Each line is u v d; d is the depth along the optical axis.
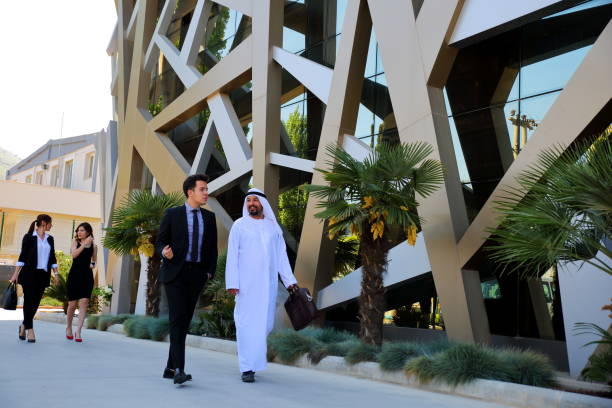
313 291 11.43
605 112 7.11
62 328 13.54
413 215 8.36
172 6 18.78
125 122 20.53
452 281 8.74
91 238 10.10
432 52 9.10
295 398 4.99
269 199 13.05
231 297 11.72
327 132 11.30
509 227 5.54
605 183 4.65
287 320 11.30
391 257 10.14
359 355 7.10
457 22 8.87
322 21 14.53
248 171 14.12
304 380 6.27
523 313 9.91
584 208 4.95
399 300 12.08
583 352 7.37
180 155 17.83
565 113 7.44
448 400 5.36
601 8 9.19
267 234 6.19
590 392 5.63
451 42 8.95
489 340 8.55
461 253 8.62
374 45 12.97
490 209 8.17
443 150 9.03
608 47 7.07
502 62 10.55
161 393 4.87
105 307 20.66
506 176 8.03
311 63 12.09
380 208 8.08
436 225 9.02
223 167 17.64
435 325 11.20
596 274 7.35
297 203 14.53
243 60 14.30
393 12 9.87
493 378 5.73
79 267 9.99
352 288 10.91
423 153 8.24
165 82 22.23
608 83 7.02
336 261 12.89
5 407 4.08
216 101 15.56
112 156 23.81
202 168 16.20
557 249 5.13
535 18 8.05
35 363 6.59
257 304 5.96
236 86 15.17
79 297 9.95
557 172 5.16
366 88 13.05
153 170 18.34
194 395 4.86
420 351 6.70
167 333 11.19
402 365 6.48
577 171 4.79
